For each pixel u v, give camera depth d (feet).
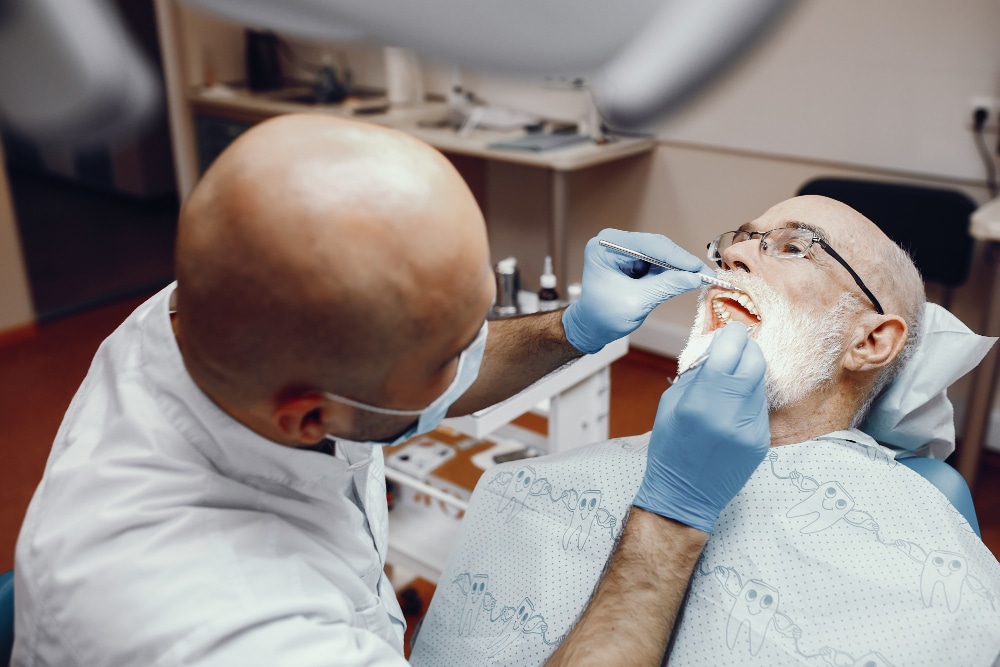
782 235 3.54
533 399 4.97
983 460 8.09
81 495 2.21
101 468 2.23
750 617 3.13
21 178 16.87
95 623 2.06
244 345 1.97
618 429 8.73
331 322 1.90
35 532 2.22
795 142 8.48
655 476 2.85
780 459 3.39
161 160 15.83
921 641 2.89
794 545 3.20
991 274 7.00
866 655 2.92
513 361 3.47
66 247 14.26
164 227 15.34
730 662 3.09
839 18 7.80
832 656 2.95
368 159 1.93
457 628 3.72
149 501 2.20
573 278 10.94
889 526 3.15
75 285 12.75
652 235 3.65
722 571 3.24
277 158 1.91
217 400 2.24
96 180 16.51
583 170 10.30
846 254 3.43
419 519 5.69
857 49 7.80
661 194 9.75
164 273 13.39
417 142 2.09
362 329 1.93
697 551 2.78
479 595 3.73
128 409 2.31
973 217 6.28
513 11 1.11
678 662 3.19
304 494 2.53
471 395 3.46
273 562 2.27
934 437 3.70
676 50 1.16
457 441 6.04
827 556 3.14
